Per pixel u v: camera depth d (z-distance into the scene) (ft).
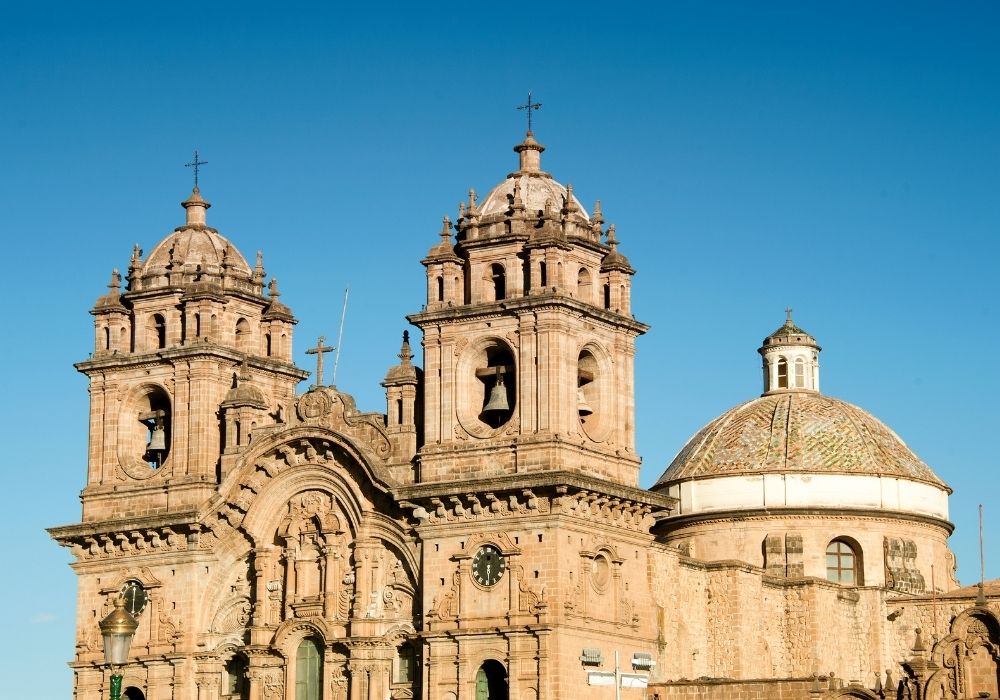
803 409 449.48
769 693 346.54
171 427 385.29
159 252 398.62
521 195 363.97
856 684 368.07
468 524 347.56
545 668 335.06
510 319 351.87
